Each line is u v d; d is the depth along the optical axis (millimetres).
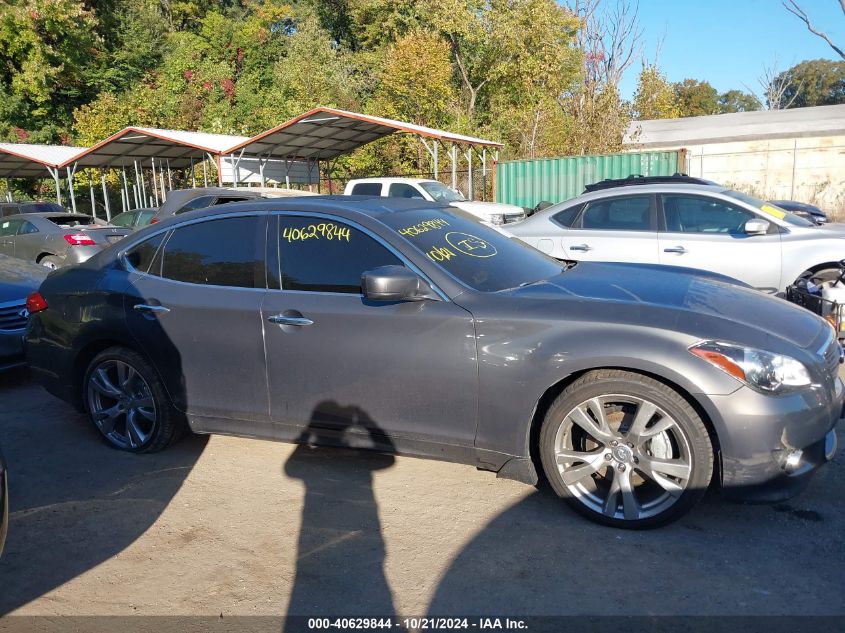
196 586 2930
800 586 2779
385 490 3789
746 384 2955
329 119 18016
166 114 31078
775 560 2971
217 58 38438
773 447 2961
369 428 3658
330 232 3848
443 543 3203
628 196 7352
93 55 32844
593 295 3457
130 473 4121
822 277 6434
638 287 3639
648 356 3043
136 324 4211
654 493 3318
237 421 4023
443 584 2875
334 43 40625
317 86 31266
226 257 4094
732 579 2840
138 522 3508
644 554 3045
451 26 29875
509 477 3418
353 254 3752
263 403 3910
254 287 3951
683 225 7059
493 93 31828
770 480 2998
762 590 2760
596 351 3127
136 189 24781
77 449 4520
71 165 22266
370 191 14258
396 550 3158
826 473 3801
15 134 29719
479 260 3832
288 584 2920
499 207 13289
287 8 41125
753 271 6637
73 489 3920
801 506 3453
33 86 29141
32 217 13750
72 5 29094
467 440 3445
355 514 3521
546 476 3479
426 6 31141
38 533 3422
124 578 3006
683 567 2938
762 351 3002
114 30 35344
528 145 23953
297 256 3879
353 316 3605
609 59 24969
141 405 4328
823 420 3053
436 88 28031
